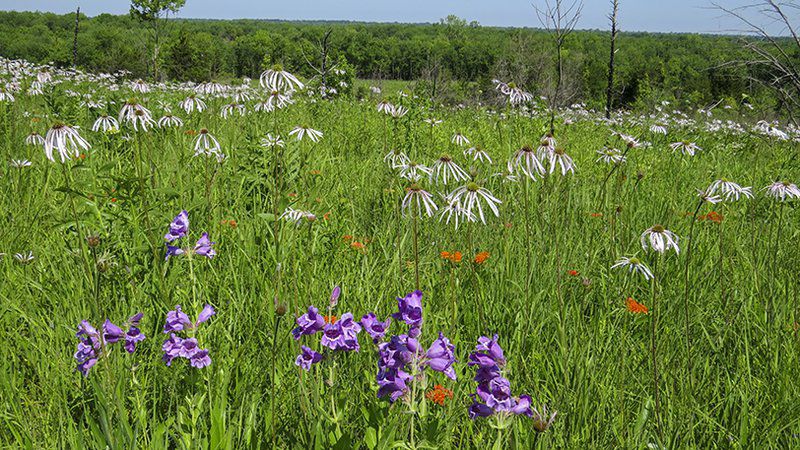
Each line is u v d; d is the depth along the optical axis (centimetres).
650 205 576
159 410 255
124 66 3653
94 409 252
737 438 257
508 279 388
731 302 376
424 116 1016
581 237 472
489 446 231
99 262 241
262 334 306
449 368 191
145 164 511
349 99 1603
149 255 357
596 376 287
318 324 203
